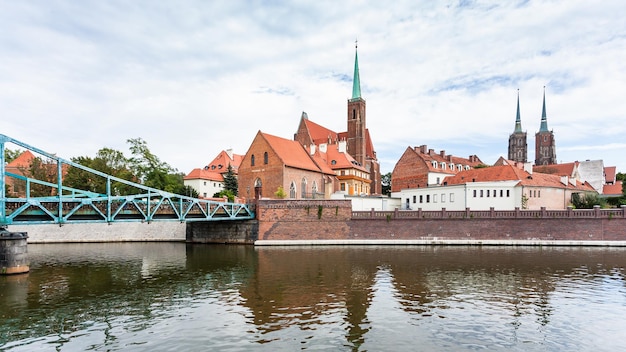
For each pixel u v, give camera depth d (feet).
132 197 123.85
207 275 104.68
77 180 212.43
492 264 116.57
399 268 110.83
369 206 234.17
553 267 111.55
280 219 173.37
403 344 56.65
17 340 59.06
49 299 81.46
